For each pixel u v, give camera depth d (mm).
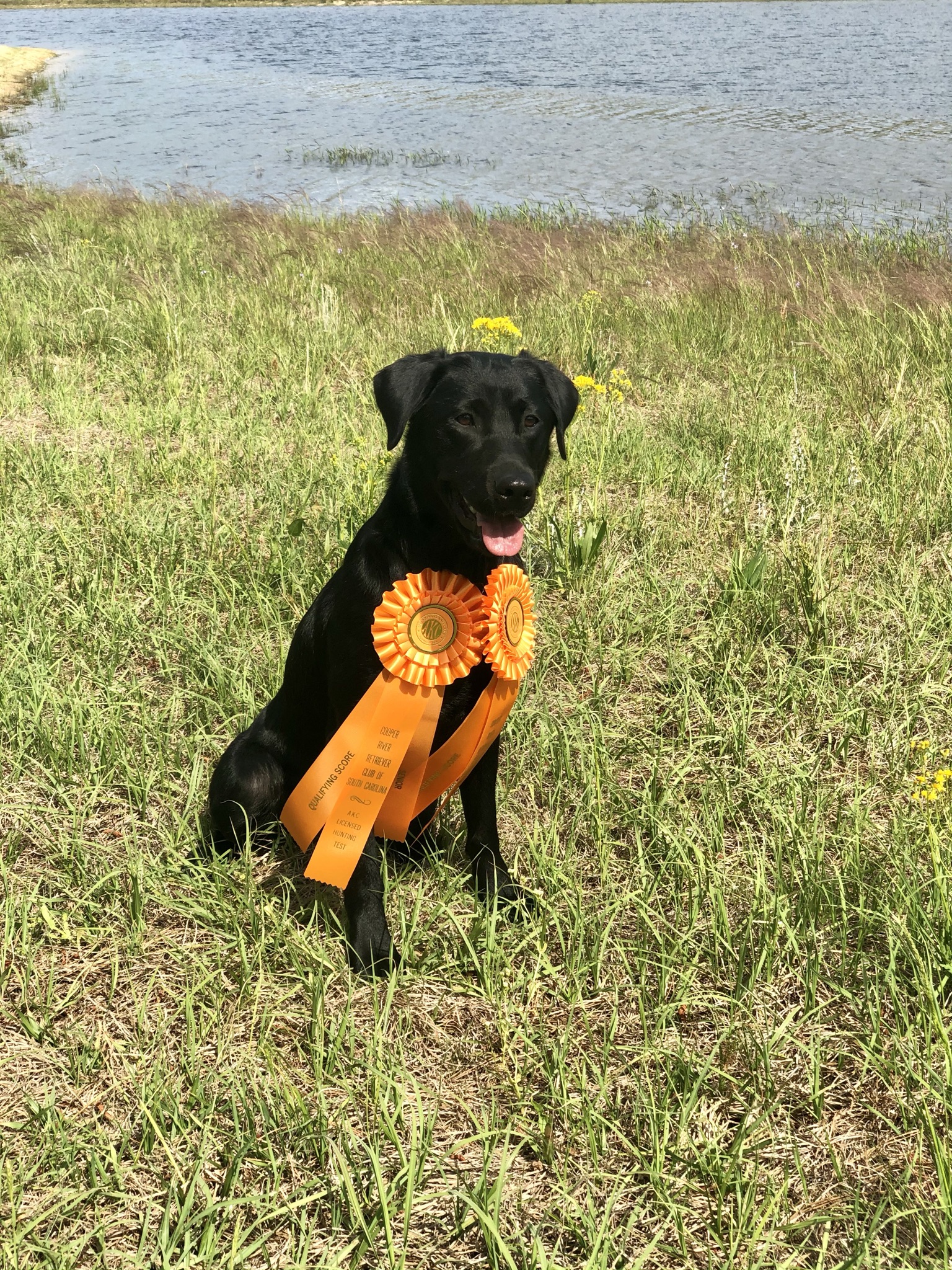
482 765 2812
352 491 5051
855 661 3984
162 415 6270
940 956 2486
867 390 6898
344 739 2654
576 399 2869
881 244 11633
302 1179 2080
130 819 3049
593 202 15844
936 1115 2203
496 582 2631
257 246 11156
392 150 21203
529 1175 2113
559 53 41969
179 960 2592
